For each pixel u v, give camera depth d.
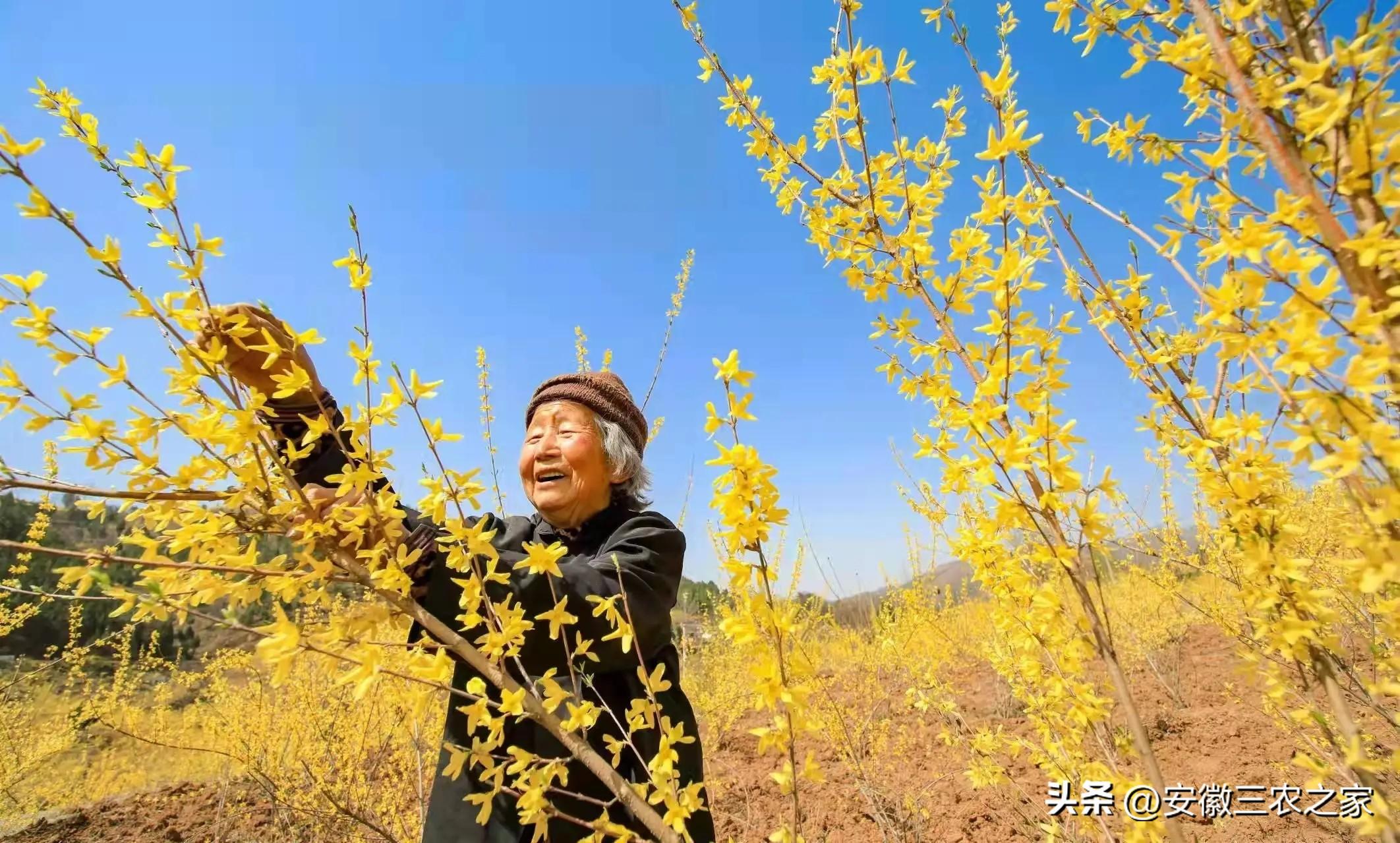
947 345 1.05
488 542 0.96
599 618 1.19
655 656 1.40
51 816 4.42
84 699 5.51
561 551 1.04
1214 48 0.71
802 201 1.33
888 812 3.19
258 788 4.00
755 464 0.82
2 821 4.34
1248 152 0.80
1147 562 4.46
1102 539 0.89
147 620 0.82
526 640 1.15
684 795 0.95
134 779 6.06
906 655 3.82
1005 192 0.94
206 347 0.90
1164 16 0.89
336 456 1.10
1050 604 1.00
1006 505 0.91
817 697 3.36
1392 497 0.59
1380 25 0.61
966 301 1.09
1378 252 0.59
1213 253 0.70
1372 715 1.67
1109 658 0.92
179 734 5.39
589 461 1.59
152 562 0.79
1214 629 6.51
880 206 1.22
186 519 0.87
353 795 3.03
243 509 0.89
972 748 2.48
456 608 1.05
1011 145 0.90
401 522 0.96
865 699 4.27
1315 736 1.68
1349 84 0.62
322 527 0.87
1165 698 4.64
